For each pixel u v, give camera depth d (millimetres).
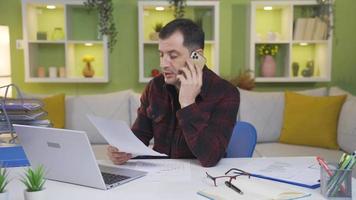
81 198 1017
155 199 1009
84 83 3984
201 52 1441
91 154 1053
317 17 3766
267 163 1385
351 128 2938
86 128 3367
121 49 3947
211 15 3920
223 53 3996
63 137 1067
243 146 1686
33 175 954
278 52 3992
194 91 1385
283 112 3432
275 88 4004
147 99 1714
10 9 3852
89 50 3982
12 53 3885
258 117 3404
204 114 1379
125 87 3996
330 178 1023
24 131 1138
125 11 3906
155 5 3701
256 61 3967
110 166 1356
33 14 3811
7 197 941
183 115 1357
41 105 1569
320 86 4016
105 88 3994
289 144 3271
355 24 3957
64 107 3398
